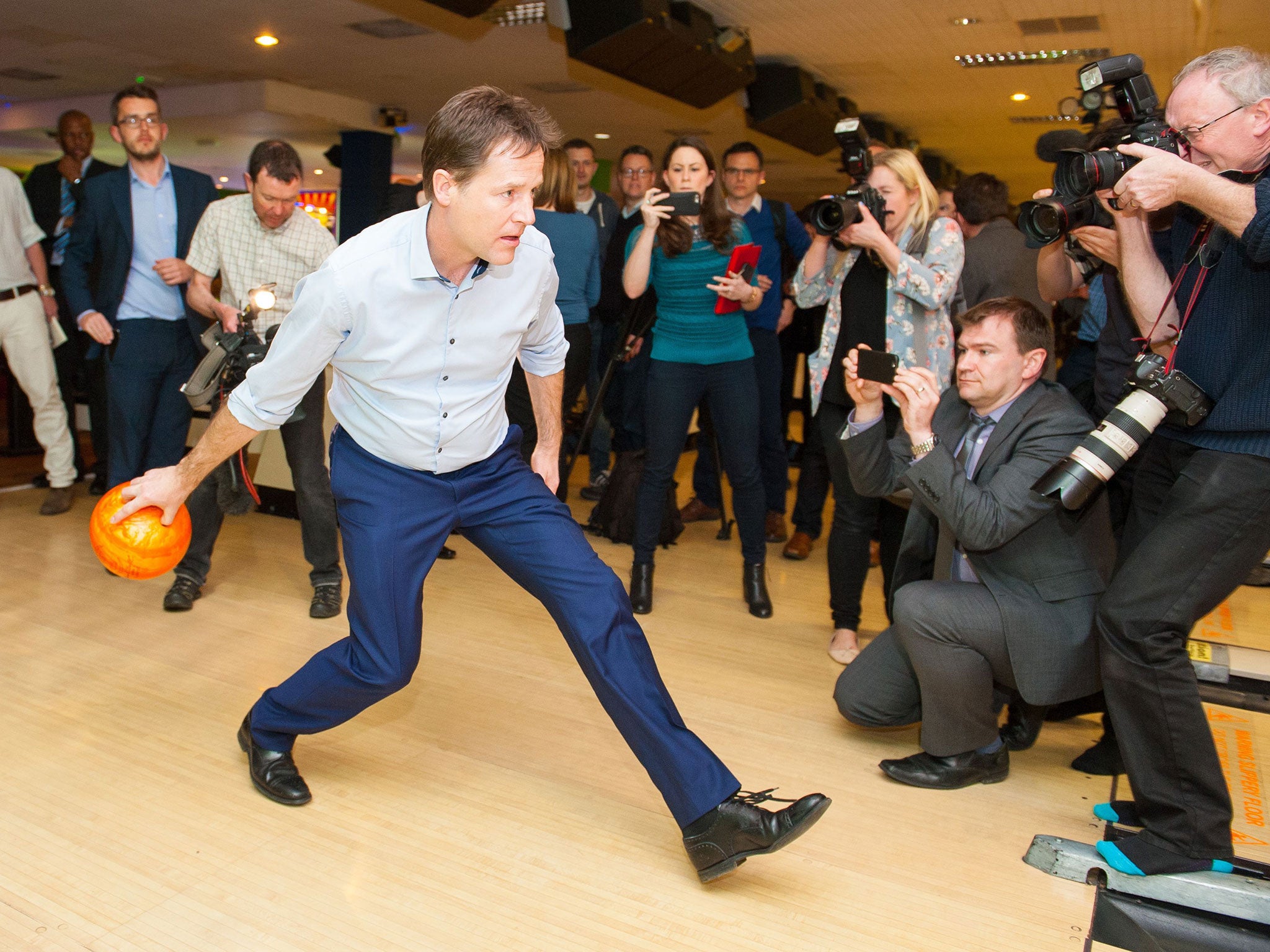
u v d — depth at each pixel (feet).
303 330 5.75
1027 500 7.07
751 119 29.63
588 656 6.11
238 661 9.55
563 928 5.83
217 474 8.43
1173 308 6.61
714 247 10.78
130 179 11.98
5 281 13.82
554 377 7.02
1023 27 23.84
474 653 10.05
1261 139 5.76
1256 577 9.65
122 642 9.88
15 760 7.44
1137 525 7.25
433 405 6.12
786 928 5.91
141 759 7.57
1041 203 6.86
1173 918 6.21
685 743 5.98
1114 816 6.95
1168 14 22.16
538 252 6.17
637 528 11.57
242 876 6.18
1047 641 7.19
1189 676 6.17
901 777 7.69
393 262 5.65
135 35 28.04
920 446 7.23
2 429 21.47
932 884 6.41
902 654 8.03
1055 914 6.16
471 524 6.55
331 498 11.03
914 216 9.85
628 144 43.21
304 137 41.65
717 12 23.43
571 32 21.76
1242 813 7.50
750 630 11.10
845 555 10.12
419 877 6.25
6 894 5.89
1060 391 7.66
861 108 34.96
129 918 5.73
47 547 12.98
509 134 5.20
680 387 11.12
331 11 24.68
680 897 6.17
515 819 6.98
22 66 32.89
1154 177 5.56
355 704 6.73
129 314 12.14
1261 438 5.97
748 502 11.48
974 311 7.63
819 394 10.10
